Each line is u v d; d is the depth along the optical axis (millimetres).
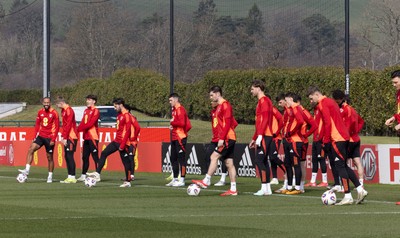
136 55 184500
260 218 33344
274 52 158625
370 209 36969
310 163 58562
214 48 165250
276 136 47750
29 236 28172
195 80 161375
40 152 84812
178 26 165000
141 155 73875
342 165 39156
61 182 58062
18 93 170375
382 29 147750
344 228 29922
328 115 39031
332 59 152625
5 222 32281
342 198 43312
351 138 44406
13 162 88125
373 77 88750
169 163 71188
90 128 57781
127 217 33906
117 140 54438
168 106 130375
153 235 28328
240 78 114875
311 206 38656
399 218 33156
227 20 168250
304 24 155375
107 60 185500
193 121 122875
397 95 40062
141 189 51031
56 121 57875
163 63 177500
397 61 145250
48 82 91312
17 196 45656
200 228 30109
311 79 100438
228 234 28484
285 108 49156
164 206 39031
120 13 190875
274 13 160375
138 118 133000
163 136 83750
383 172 54406
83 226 30922
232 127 45062
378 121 88312
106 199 43344
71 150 57219
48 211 36688
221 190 49594
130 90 138625
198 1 172750
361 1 191500
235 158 64500
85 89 152125
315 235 28062
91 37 185750
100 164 55781
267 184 45406
